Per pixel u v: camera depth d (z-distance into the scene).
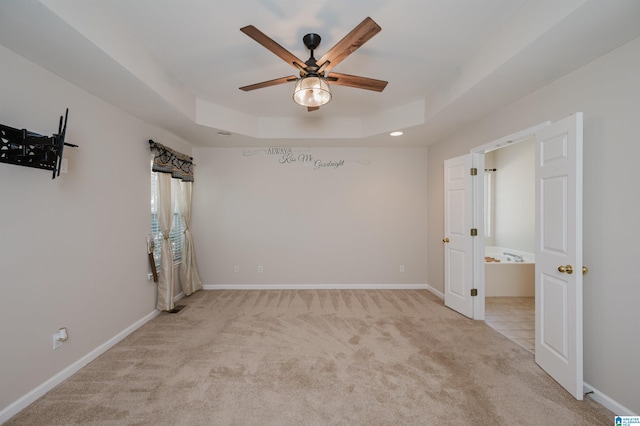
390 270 4.47
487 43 2.08
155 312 3.31
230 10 1.76
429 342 2.66
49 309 1.98
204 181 4.41
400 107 3.44
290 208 4.44
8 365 1.71
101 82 2.16
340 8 1.75
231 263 4.43
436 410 1.75
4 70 1.69
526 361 2.32
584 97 1.94
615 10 1.39
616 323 1.75
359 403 1.81
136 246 2.98
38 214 1.90
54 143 1.75
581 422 1.65
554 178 2.07
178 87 2.74
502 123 2.74
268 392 1.92
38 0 1.32
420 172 4.45
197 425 1.63
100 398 1.86
